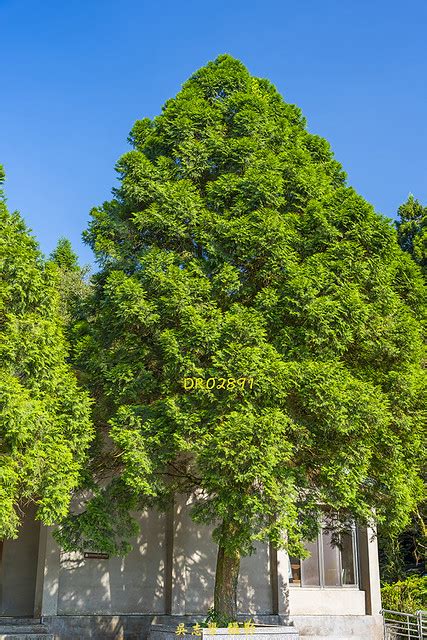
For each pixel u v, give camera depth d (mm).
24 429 11539
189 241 15125
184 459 16062
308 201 15289
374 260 14508
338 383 12727
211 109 16297
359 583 20109
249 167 15195
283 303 13586
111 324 14484
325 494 13031
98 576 17266
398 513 13602
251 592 18609
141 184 15211
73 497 16719
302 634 18656
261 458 12008
